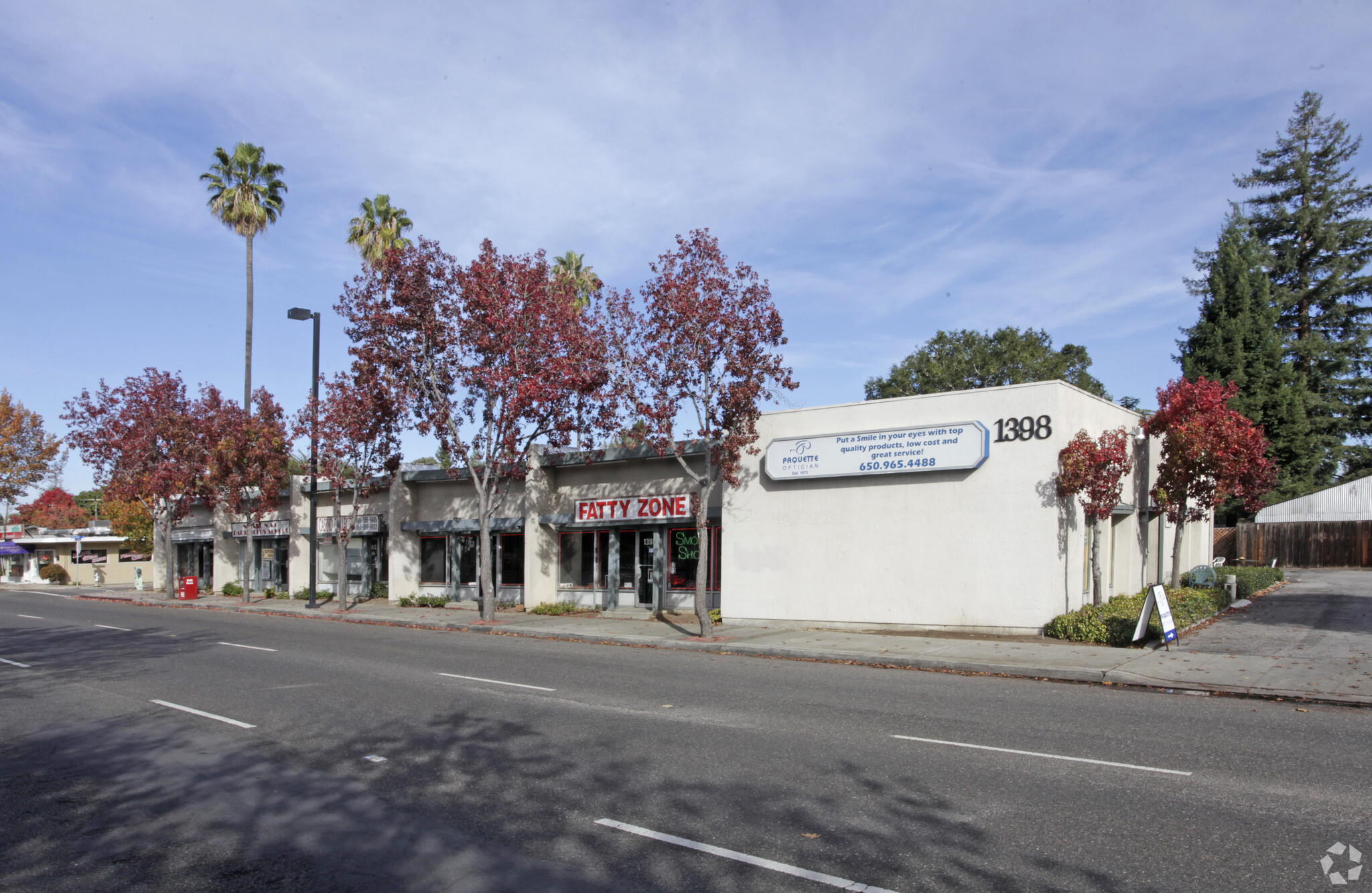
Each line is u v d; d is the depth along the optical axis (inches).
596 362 745.6
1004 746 323.6
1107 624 613.9
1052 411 665.0
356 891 196.1
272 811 257.4
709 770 293.3
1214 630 645.9
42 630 846.5
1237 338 1545.3
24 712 419.5
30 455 2509.8
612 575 981.8
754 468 819.4
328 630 841.5
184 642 724.7
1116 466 657.0
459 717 388.5
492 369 832.9
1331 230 1815.9
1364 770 286.8
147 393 1403.8
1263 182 1927.9
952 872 199.0
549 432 864.3
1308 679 452.4
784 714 391.2
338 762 313.1
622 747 328.2
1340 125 1851.6
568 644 724.0
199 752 331.6
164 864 216.2
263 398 1294.3
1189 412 746.8
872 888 190.5
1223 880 192.5
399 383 876.6
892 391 1769.2
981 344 1678.2
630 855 213.9
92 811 261.1
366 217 1485.0
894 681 498.9
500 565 1098.1
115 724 388.5
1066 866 201.5
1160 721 370.9
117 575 2215.8
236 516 1551.4
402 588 1175.0
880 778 279.4
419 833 233.9
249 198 1476.4
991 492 688.4
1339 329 1868.8
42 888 201.6
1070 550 689.0
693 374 692.1
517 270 833.5
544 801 260.8
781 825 234.5
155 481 1317.7
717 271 696.4
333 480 1090.7
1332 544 1494.8
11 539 2346.2
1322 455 1756.9
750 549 815.7
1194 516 751.1
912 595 719.1
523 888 195.2
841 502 762.8
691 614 889.5
